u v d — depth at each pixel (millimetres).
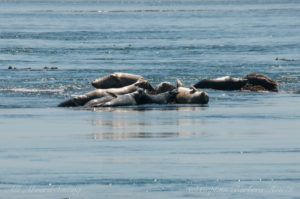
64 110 95375
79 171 56344
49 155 62938
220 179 53594
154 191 50281
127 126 80688
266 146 67375
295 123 83062
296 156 62250
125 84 113688
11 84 123312
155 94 107188
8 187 51500
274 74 138250
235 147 66750
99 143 69125
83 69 149375
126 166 58156
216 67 151500
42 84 123312
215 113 92062
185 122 84000
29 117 88625
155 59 175000
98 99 99812
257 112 92812
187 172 55875
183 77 132750
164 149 65750
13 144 68875
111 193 49750
